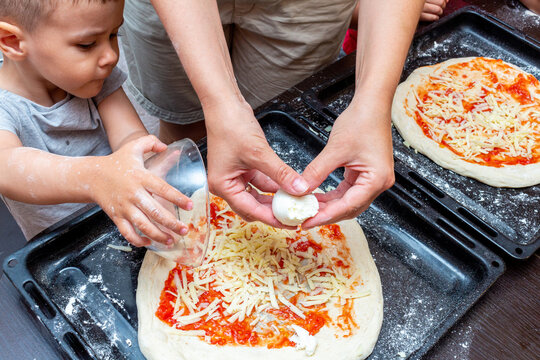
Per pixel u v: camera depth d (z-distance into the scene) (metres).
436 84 1.52
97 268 1.02
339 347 0.90
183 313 0.95
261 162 0.83
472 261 1.04
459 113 1.43
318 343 0.91
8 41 1.03
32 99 1.21
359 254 1.06
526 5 1.76
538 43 1.61
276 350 0.90
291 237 1.09
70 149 1.30
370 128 0.88
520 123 1.42
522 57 1.65
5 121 1.13
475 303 0.97
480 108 1.46
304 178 0.86
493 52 1.67
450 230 1.08
